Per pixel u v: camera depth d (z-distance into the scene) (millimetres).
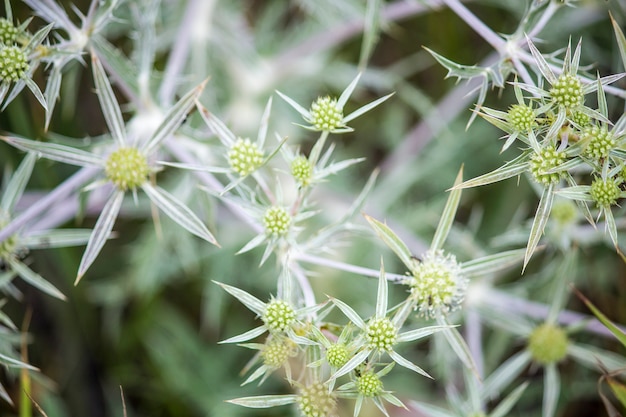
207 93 449
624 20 387
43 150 336
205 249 472
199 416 474
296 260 332
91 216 472
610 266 446
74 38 345
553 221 386
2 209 368
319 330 308
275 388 461
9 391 460
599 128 303
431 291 318
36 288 473
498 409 359
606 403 365
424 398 454
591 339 444
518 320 389
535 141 303
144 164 340
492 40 338
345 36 475
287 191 466
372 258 461
